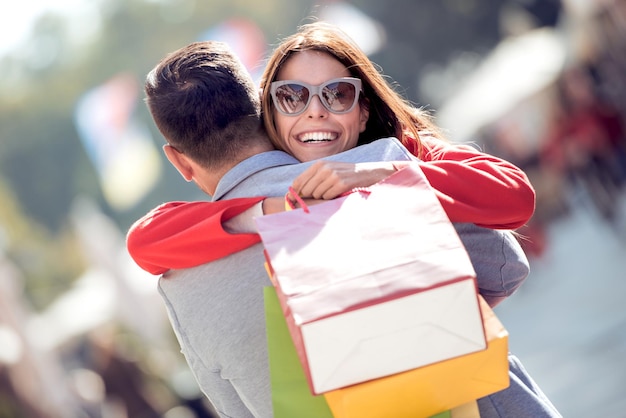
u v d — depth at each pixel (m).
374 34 40.56
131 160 58.09
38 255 80.88
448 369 3.18
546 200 34.28
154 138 89.62
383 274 3.08
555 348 17.23
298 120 3.99
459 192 3.61
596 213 30.80
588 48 27.61
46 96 100.75
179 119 3.90
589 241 30.06
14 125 99.31
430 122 4.47
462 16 62.22
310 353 3.02
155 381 16.22
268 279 3.74
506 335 3.21
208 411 13.92
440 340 3.08
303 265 3.16
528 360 17.11
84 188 98.12
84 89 100.75
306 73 4.00
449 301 3.05
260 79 4.18
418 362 3.09
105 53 101.31
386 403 3.17
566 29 30.39
